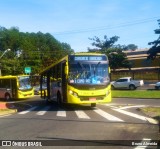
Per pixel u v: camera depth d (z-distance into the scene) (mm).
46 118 17469
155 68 69250
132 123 14438
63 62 21859
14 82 38750
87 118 16797
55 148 9648
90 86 20781
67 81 20922
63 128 13492
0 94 40594
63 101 22016
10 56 89250
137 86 49500
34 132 12680
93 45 61719
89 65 21172
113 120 15656
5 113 21844
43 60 78438
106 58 21516
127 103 26422
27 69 63344
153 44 29234
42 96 32531
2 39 105562
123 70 71625
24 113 21234
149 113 18266
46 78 29766
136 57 75188
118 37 61500
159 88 46188
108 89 21156
